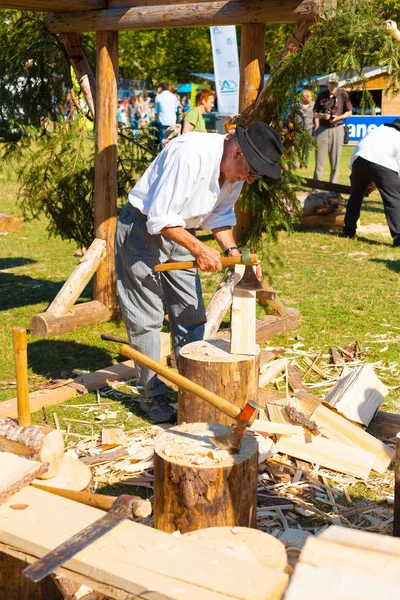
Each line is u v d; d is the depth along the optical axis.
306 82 5.42
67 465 2.99
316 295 7.44
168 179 3.84
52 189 7.14
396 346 5.96
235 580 2.07
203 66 37.62
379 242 10.05
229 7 5.45
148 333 4.49
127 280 4.43
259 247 5.94
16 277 8.30
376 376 4.83
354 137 15.91
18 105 7.12
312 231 10.76
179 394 4.12
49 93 7.26
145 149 7.24
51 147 7.04
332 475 3.91
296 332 6.32
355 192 10.04
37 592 2.76
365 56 5.15
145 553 2.21
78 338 6.22
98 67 6.39
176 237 3.86
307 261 8.95
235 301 4.12
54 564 2.14
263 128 3.78
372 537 1.87
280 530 3.37
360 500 3.70
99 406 4.82
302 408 4.37
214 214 4.24
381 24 5.17
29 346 5.99
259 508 3.53
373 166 9.55
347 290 7.64
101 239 6.62
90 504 2.58
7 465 2.70
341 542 1.84
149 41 37.06
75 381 5.11
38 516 2.45
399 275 8.30
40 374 5.40
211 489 2.90
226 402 3.04
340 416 4.22
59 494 2.67
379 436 4.43
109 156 6.50
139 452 4.07
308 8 5.12
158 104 18.59
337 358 5.62
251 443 3.13
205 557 2.18
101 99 6.41
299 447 4.03
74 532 2.36
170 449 3.05
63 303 6.36
